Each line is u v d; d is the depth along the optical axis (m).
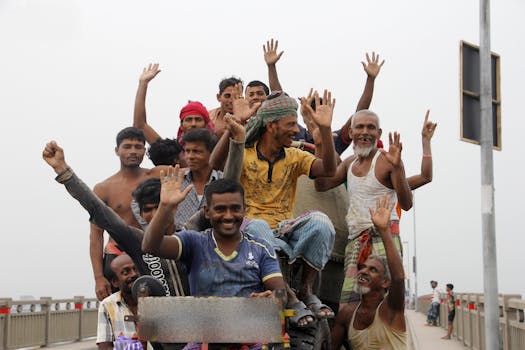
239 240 5.00
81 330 24.95
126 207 7.94
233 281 4.91
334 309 7.01
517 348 10.84
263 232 5.48
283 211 6.13
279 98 5.95
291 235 5.68
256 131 6.06
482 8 10.20
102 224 5.81
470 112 10.14
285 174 6.12
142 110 9.18
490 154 10.10
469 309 21.61
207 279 4.92
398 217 7.03
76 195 5.68
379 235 6.64
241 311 4.38
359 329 6.24
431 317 38.38
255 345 4.70
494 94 10.37
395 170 6.54
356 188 6.78
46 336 21.61
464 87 10.03
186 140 6.35
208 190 4.95
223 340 4.37
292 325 5.38
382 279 6.14
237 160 5.58
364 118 6.81
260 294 4.53
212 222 4.93
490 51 10.20
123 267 5.95
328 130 5.97
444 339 27.33
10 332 18.86
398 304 5.99
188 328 4.39
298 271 5.76
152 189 5.91
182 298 4.41
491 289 10.16
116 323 5.94
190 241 4.98
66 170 5.64
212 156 6.05
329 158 6.03
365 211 6.71
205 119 8.09
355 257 6.64
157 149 8.08
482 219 10.22
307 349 5.39
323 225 5.61
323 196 6.99
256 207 6.07
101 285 8.09
